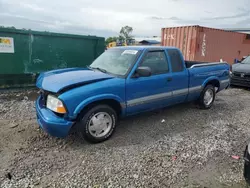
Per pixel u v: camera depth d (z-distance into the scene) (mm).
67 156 3295
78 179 2766
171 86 4645
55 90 3314
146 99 4227
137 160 3236
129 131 4254
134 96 4016
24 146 3539
